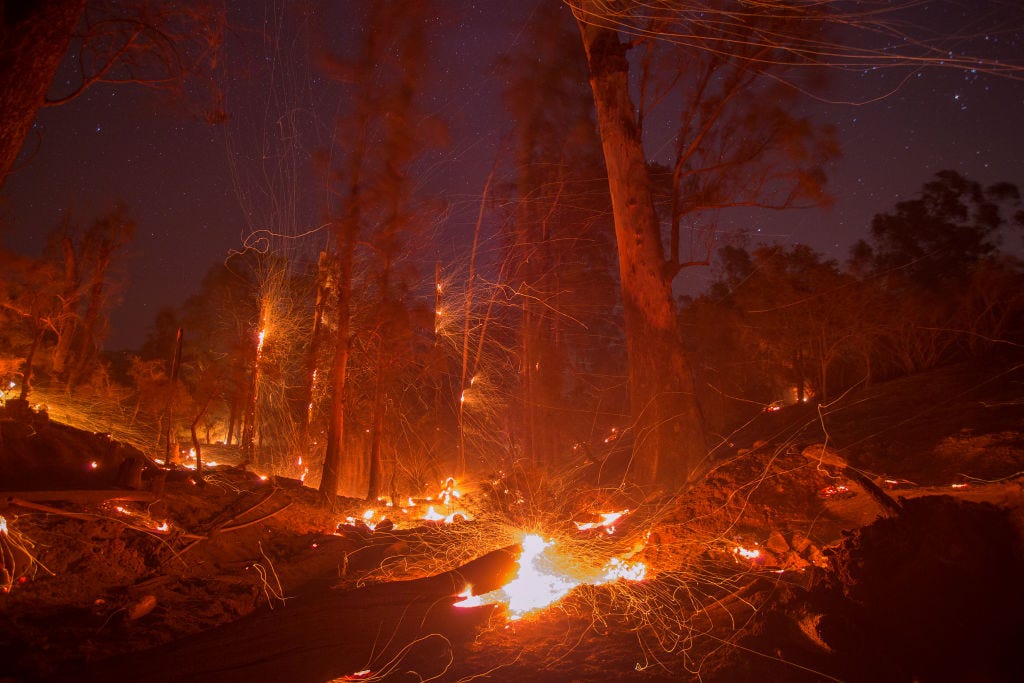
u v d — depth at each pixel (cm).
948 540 544
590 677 522
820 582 554
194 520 1032
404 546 1122
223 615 719
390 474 2106
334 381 1503
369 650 610
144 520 954
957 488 768
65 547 789
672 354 1439
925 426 1295
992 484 783
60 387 1925
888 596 527
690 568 767
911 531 552
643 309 1468
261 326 2206
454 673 555
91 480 1064
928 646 493
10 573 709
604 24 1529
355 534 1240
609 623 644
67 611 670
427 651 610
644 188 1500
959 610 512
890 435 1303
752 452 988
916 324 1873
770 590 613
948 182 1962
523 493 1595
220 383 2028
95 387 1964
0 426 1099
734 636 550
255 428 2139
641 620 640
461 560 1016
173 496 1084
